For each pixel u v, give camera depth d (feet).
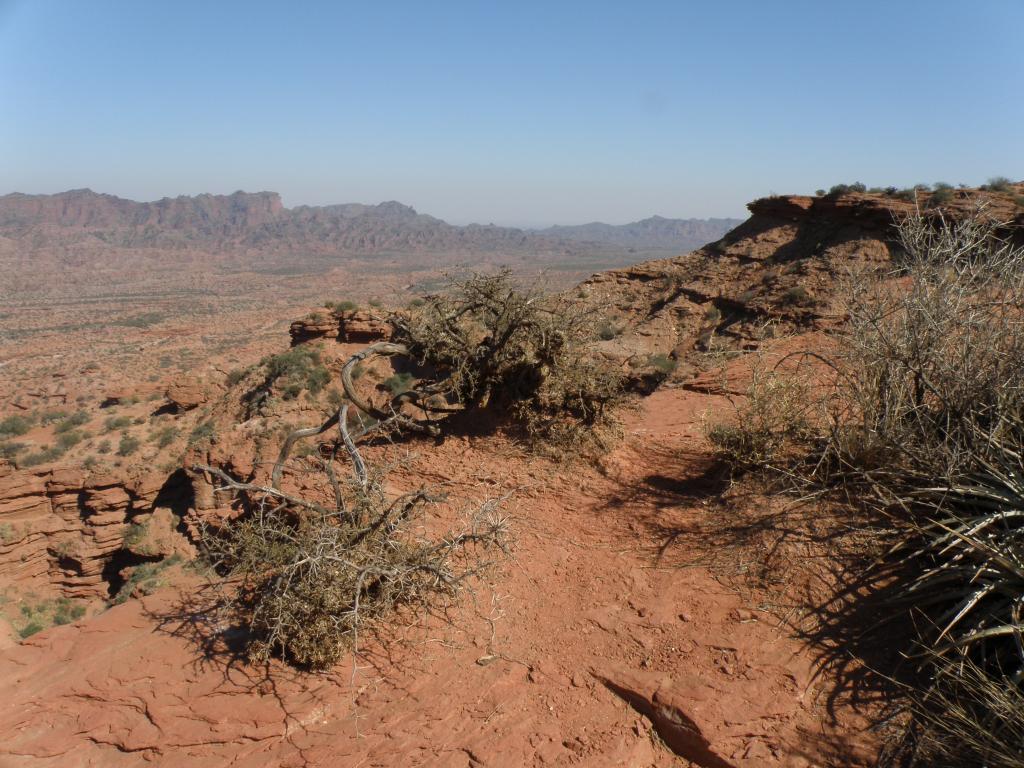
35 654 15.26
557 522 18.75
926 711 10.59
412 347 25.64
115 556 104.27
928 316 15.24
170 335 419.33
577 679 13.08
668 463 21.52
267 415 112.68
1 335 480.64
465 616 15.43
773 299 90.84
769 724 11.19
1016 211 63.05
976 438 14.15
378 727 12.25
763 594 14.20
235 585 16.90
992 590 11.48
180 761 11.82
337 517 16.34
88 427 140.26
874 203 97.91
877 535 14.60
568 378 23.53
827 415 18.40
